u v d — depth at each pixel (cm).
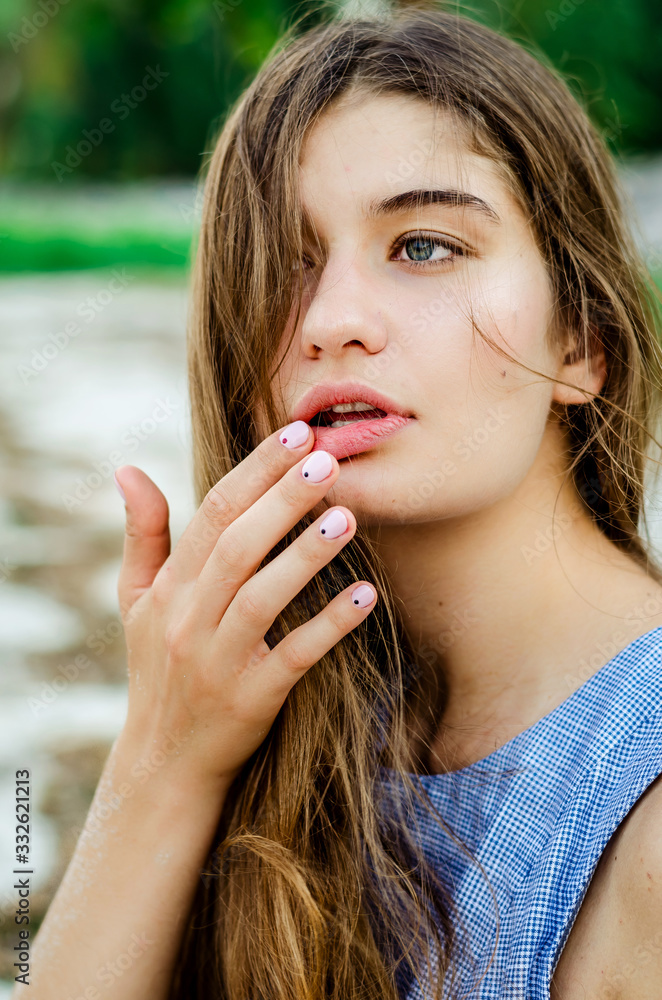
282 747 57
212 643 54
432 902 53
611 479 59
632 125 418
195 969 61
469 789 54
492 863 51
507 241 53
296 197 53
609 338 59
